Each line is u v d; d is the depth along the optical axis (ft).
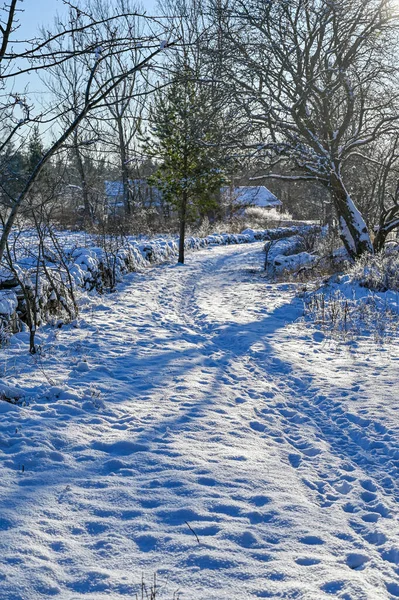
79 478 14.52
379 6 49.88
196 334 35.14
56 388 21.06
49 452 15.67
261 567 10.84
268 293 51.67
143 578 10.38
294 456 17.38
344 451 18.08
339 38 52.06
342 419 20.76
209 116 51.13
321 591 10.07
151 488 14.15
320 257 62.08
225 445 17.43
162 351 29.53
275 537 12.13
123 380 23.98
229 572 10.61
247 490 14.32
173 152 69.82
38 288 34.09
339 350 31.30
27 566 10.42
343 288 46.78
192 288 55.47
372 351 30.73
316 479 15.71
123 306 42.73
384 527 12.90
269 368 27.91
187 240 89.40
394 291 44.42
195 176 69.36
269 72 49.90
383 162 57.67
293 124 53.67
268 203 196.44
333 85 51.49
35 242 48.42
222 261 78.74
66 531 11.95
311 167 52.95
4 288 31.81
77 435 17.30
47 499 13.19
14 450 15.74
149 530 12.14
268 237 117.29
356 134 52.75
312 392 24.18
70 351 27.58
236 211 143.95
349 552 11.71
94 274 47.21
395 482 15.57
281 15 49.57
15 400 20.12
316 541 12.10
